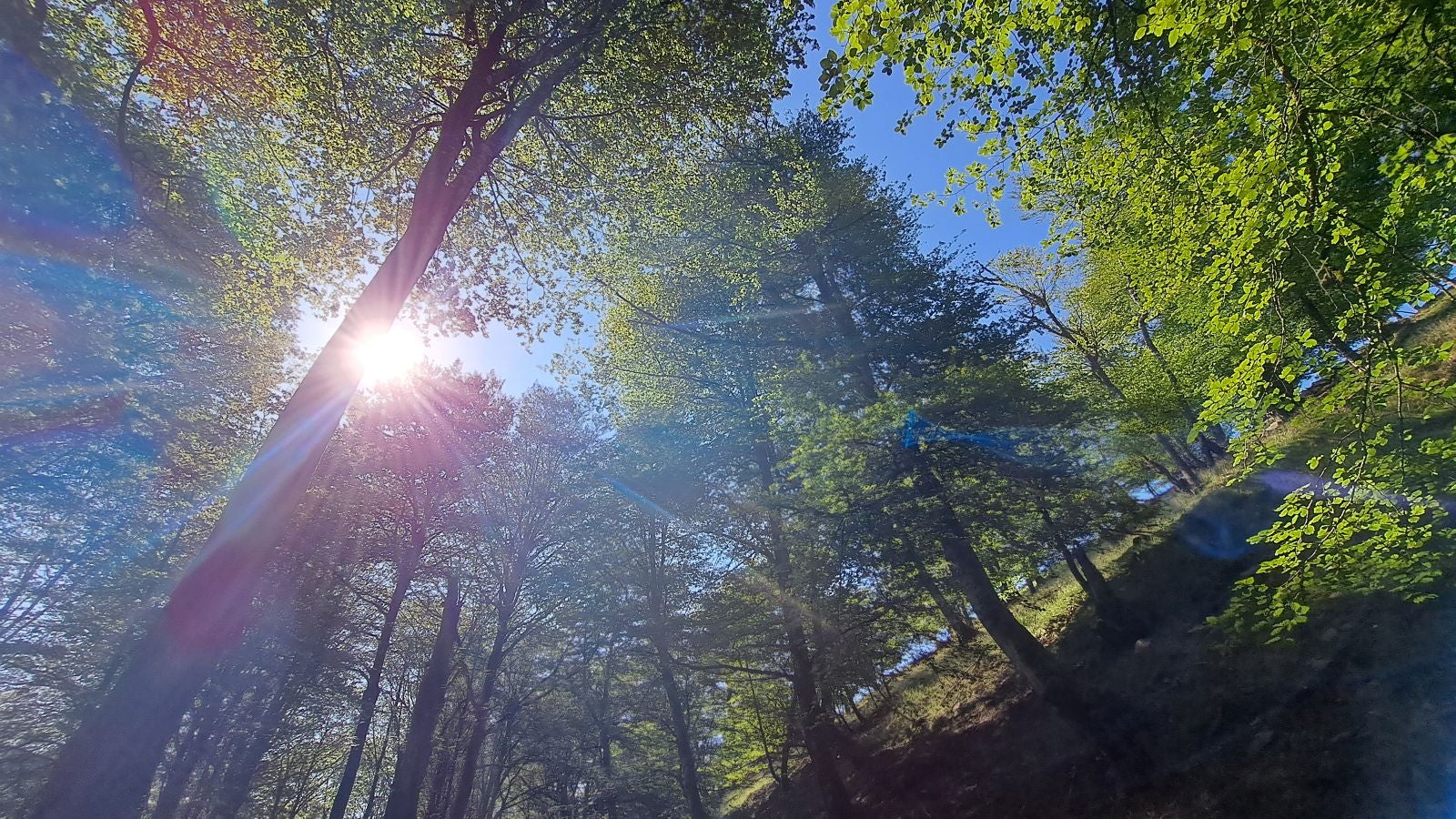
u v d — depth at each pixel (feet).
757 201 47.62
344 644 56.34
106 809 12.24
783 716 48.78
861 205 48.42
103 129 32.83
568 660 64.08
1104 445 59.52
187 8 25.86
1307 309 16.83
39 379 41.96
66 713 48.47
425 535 57.16
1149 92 22.07
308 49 26.13
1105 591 42.19
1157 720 30.68
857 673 36.35
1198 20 13.47
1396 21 14.33
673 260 48.52
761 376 44.47
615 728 71.41
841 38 15.17
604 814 70.08
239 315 41.52
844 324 45.14
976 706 44.70
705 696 66.18
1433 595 15.55
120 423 48.11
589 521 55.42
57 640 48.44
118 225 38.37
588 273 37.83
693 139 34.63
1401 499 16.57
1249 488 40.86
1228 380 15.12
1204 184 19.35
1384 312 14.76
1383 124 14.34
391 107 29.01
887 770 44.93
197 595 14.57
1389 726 22.84
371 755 72.95
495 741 69.05
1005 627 34.60
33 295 39.27
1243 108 16.79
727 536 42.88
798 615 37.88
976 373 34.73
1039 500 33.78
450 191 22.88
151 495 52.24
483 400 62.23
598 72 29.96
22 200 33.71
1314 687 26.43
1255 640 30.35
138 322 45.83
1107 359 61.67
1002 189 26.45
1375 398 14.53
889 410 32.53
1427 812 20.08
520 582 57.62
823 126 55.11
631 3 26.21
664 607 48.44
